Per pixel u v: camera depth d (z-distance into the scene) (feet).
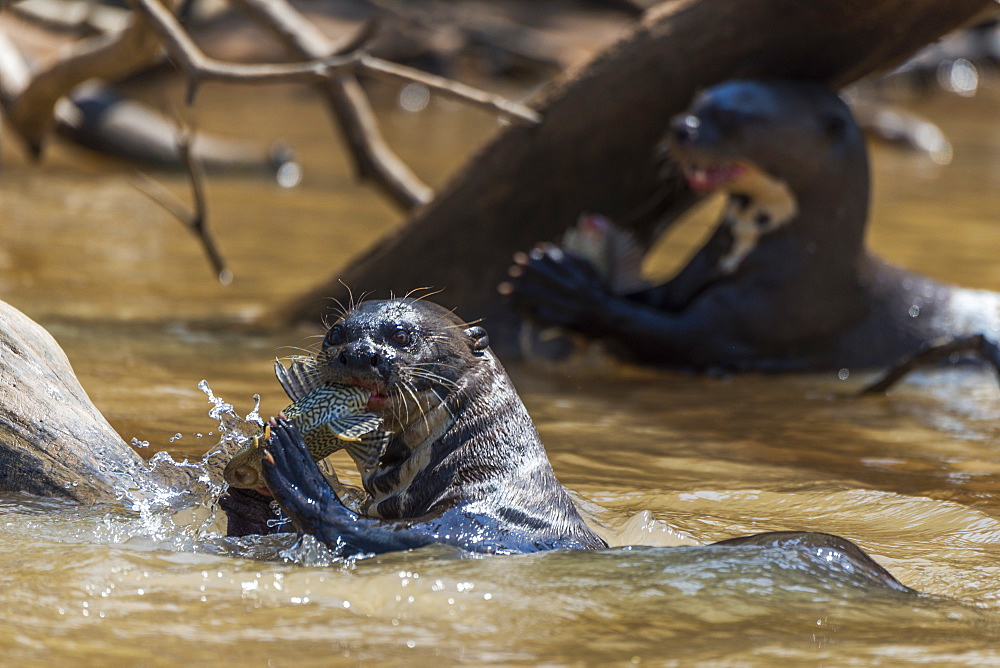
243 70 60.90
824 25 66.49
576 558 32.07
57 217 106.52
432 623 27.84
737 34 67.87
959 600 31.96
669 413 58.03
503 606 28.86
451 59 198.18
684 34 68.69
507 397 37.19
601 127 70.33
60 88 87.71
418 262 72.08
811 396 62.90
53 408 39.55
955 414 59.47
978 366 69.41
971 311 71.26
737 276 67.87
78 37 106.63
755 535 34.35
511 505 34.50
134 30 78.69
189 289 81.10
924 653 26.84
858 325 69.31
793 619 28.81
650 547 33.01
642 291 71.20
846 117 66.59
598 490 43.83
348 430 33.65
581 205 71.82
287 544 33.65
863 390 63.41
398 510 36.04
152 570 30.58
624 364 69.77
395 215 116.37
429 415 36.04
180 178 133.80
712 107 65.36
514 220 71.61
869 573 32.35
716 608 29.19
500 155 71.36
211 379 57.26
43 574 29.99
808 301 67.41
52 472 38.06
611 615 28.60
